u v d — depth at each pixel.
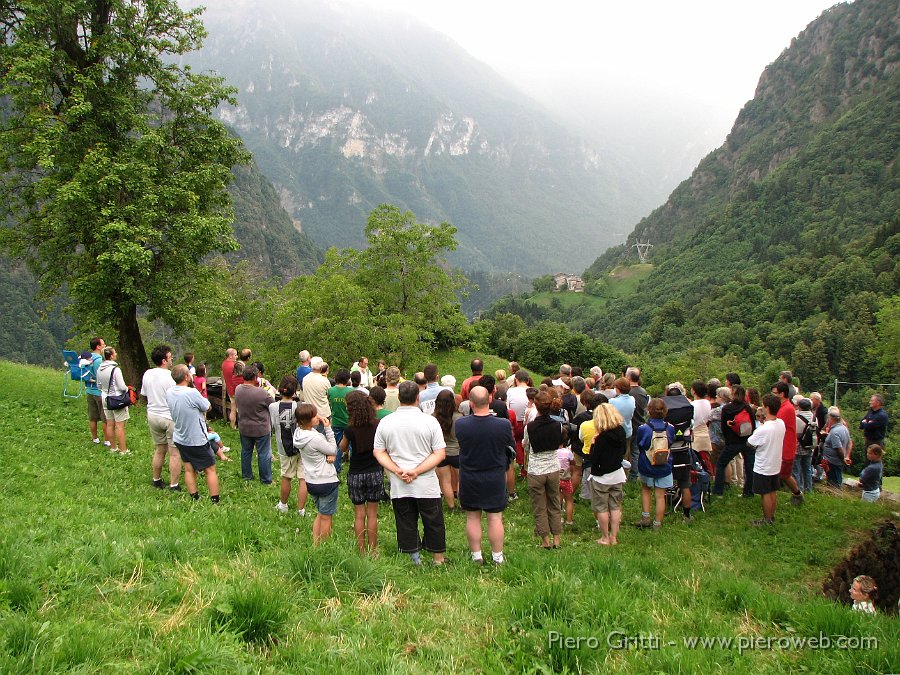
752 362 110.19
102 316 18.05
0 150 17.27
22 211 19.05
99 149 17.03
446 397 10.96
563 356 73.69
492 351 75.94
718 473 12.74
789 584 8.71
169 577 5.45
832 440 15.07
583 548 9.31
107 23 18.73
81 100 16.59
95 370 12.41
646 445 10.48
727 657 5.09
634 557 8.24
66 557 5.54
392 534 9.19
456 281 29.80
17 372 20.73
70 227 17.73
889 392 84.31
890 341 82.06
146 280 18.69
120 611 4.70
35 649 3.77
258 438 11.59
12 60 16.14
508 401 12.67
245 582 5.23
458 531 9.88
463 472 7.55
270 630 4.68
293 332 21.42
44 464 10.36
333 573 5.84
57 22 17.00
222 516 8.12
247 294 33.19
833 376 97.19
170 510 8.42
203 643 4.15
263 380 15.15
